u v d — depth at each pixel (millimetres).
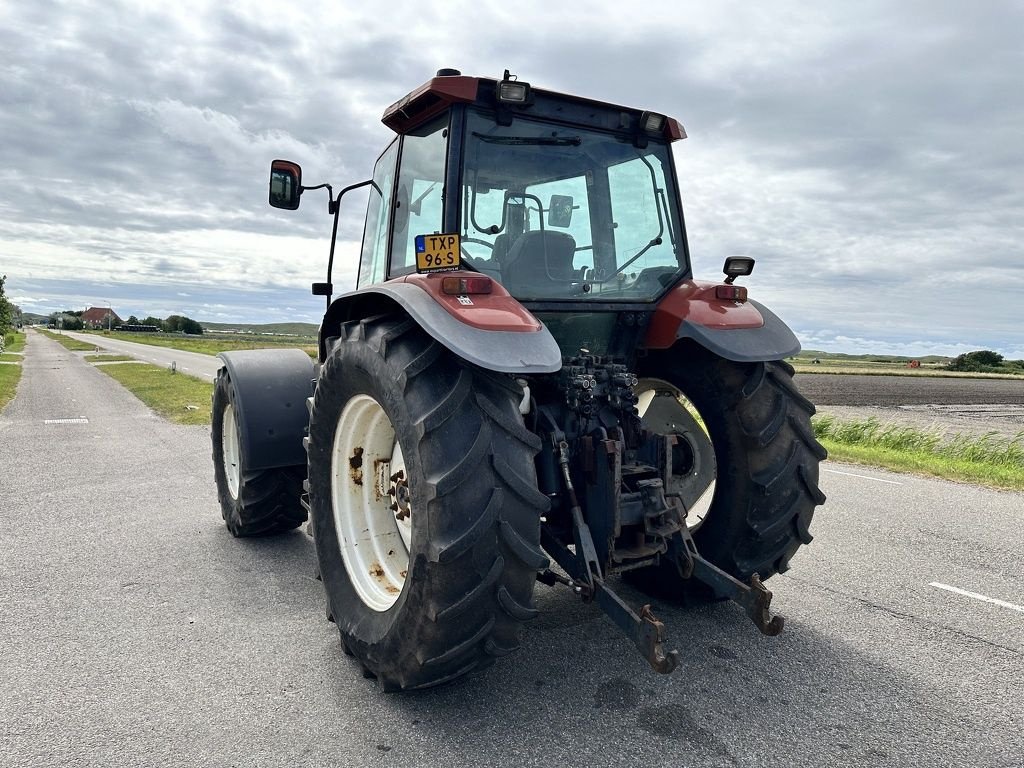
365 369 2711
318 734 2482
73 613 3592
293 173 4059
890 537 4996
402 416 2465
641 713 2619
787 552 3338
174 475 7223
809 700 2719
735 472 3234
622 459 2961
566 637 3279
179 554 4586
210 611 3633
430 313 2471
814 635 3324
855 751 2379
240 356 4801
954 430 13891
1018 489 6723
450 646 2416
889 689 2809
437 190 3098
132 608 3666
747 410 3191
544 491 2920
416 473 2393
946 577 4168
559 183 3242
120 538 4930
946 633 3357
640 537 2928
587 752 2371
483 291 2592
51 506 5852
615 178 3410
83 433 10594
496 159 3080
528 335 2475
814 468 3266
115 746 2404
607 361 3230
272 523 4742
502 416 2441
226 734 2482
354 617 2936
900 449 10055
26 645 3211
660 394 3670
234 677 2912
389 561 3098
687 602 3627
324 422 3213
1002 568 4324
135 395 17828
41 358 42438
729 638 3281
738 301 3363
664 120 3445
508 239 3117
